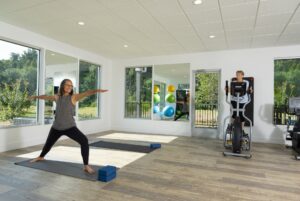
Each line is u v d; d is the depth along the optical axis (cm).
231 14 355
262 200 221
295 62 541
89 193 230
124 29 436
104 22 398
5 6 334
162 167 325
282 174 300
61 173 290
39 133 480
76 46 572
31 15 370
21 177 274
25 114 466
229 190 244
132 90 725
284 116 538
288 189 249
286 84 547
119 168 318
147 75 702
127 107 730
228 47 564
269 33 447
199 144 506
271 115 546
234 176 289
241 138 399
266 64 554
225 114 589
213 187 252
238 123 410
